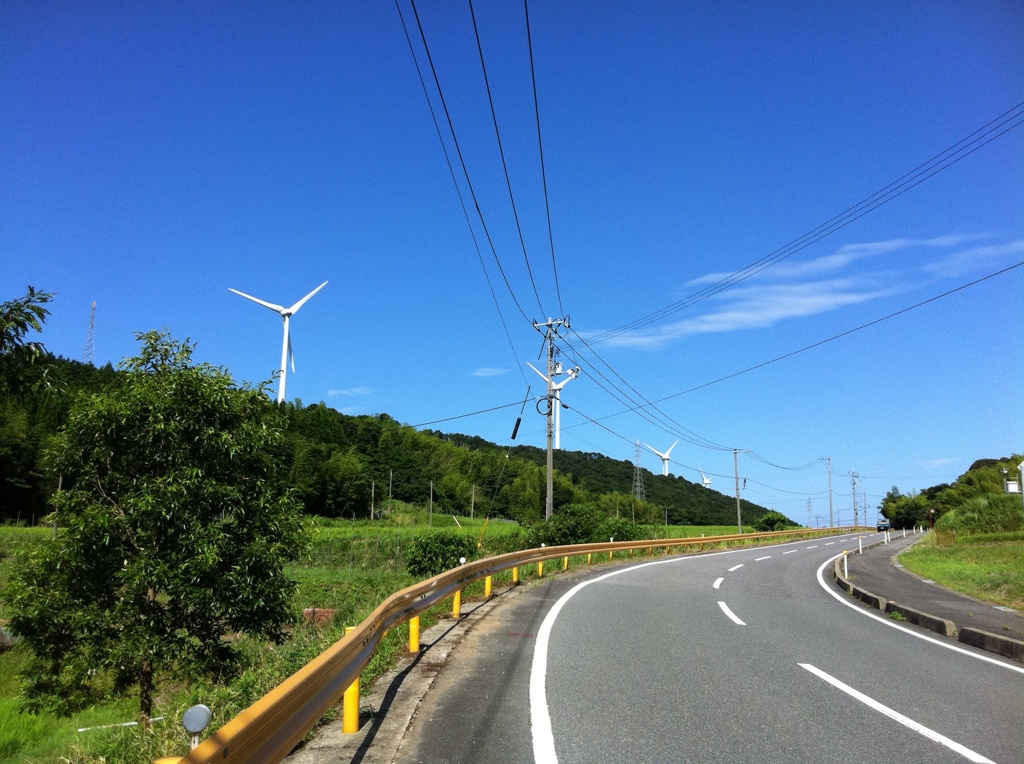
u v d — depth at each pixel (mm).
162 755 4508
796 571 24234
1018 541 37156
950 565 27391
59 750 9711
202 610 9406
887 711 5871
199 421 9789
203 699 5902
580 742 4938
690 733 5184
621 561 25359
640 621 10586
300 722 3631
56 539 9477
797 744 4969
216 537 9312
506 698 6074
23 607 9273
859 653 8648
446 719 5441
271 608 9898
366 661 5262
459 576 10570
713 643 8945
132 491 9367
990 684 7152
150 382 9852
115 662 9172
